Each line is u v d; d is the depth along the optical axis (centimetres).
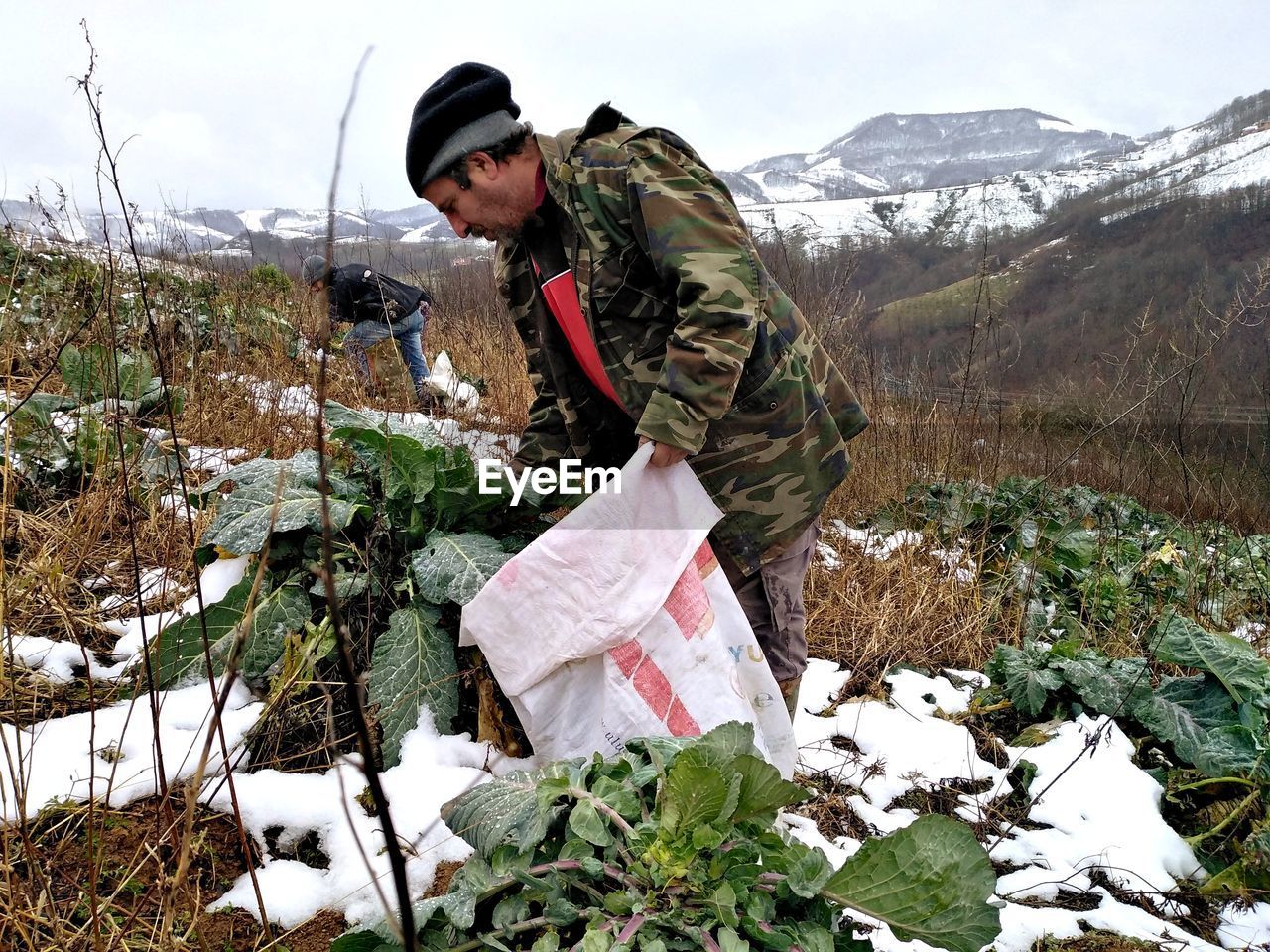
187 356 411
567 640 195
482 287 661
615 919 134
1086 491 493
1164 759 271
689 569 202
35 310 386
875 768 259
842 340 509
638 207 191
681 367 185
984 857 141
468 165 199
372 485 281
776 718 213
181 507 309
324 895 178
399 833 195
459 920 135
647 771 163
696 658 200
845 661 334
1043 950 190
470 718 244
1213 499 469
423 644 235
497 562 241
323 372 74
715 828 140
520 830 151
